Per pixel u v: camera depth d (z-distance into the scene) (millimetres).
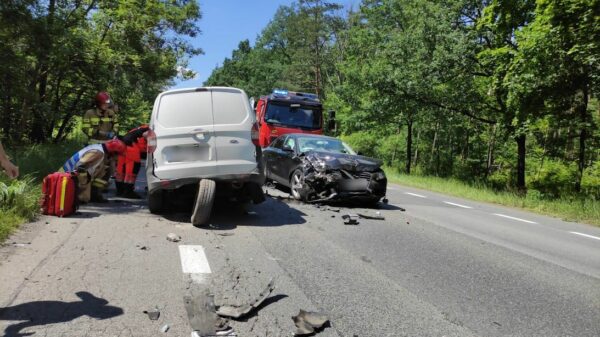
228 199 9242
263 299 4340
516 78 18438
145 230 6973
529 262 6574
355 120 35000
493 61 22391
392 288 4977
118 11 21406
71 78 20438
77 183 7887
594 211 13297
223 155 7816
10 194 7254
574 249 7918
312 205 10453
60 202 7512
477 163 38469
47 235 6301
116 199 9617
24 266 4934
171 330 3648
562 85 18922
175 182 7676
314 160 10688
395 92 26234
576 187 24906
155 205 8133
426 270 5758
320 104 19719
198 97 7918
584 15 15172
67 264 5102
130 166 9938
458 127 35688
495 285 5344
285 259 5848
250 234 7141
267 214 8969
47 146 17469
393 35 27312
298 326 3828
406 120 30812
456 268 5949
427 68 24359
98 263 5203
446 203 13672
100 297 4230
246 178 7902
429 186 19797
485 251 7066
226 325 3793
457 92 25312
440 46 23516
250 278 5012
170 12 28203
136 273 4945
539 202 15469
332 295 4648
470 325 4121
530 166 31609
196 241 6480
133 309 4004
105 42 20828
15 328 3553
